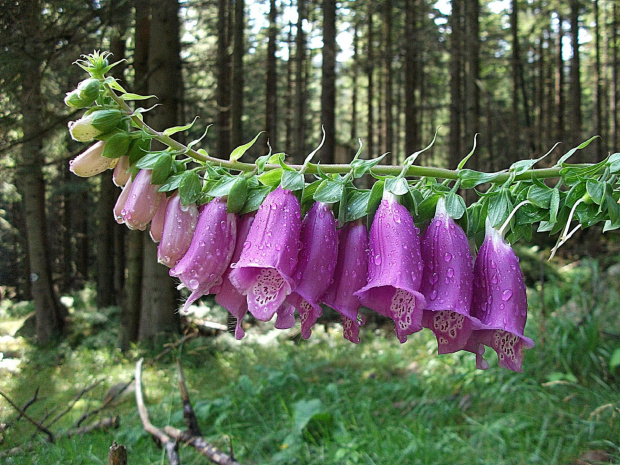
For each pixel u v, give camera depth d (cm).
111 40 997
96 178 1816
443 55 2533
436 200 138
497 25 2775
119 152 138
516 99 2214
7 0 796
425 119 3334
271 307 124
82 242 2514
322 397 648
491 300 132
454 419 540
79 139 139
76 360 1065
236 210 137
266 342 1093
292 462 483
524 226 146
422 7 1898
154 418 623
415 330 120
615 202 133
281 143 3095
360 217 136
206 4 1471
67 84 958
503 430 476
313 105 3653
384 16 2312
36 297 1323
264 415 628
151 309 1091
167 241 139
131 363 1018
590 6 2672
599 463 411
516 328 126
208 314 1242
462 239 131
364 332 1119
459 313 124
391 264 124
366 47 2597
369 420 525
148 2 970
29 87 879
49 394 812
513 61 2208
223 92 1773
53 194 1800
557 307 747
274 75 2428
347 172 141
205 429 601
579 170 142
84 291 2161
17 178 1202
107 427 607
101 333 1287
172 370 930
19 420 631
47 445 542
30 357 1108
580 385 551
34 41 827
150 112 1029
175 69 1052
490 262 134
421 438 486
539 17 2433
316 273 129
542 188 140
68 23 866
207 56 1614
